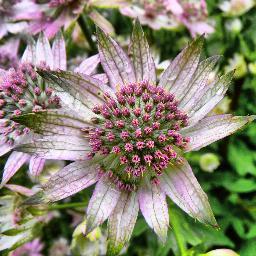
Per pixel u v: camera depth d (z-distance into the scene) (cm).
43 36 6
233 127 5
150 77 6
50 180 5
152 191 5
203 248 6
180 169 5
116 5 8
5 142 6
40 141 5
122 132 5
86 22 8
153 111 5
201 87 5
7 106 6
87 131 5
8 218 7
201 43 5
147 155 5
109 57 5
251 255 7
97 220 5
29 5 8
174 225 6
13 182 7
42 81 6
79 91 5
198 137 5
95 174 5
